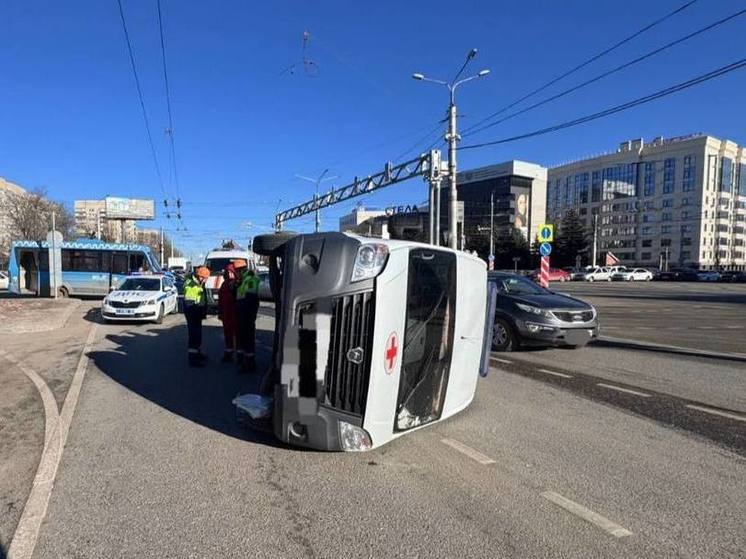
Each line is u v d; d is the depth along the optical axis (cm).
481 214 12262
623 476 473
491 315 707
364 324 475
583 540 364
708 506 416
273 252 611
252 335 925
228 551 350
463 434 580
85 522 389
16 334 1437
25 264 2812
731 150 13025
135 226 10881
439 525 384
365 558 342
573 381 850
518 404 705
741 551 353
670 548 356
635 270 7131
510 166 12506
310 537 368
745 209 13662
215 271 2244
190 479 464
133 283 1797
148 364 1002
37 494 436
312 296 482
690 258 12562
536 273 6756
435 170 2681
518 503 419
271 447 541
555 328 1080
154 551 350
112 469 488
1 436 588
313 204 4322
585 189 14550
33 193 6594
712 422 634
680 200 12744
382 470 481
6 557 343
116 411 681
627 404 712
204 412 674
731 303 2820
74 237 7612
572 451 533
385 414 492
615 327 1644
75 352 1141
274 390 512
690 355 1103
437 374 555
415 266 512
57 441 566
